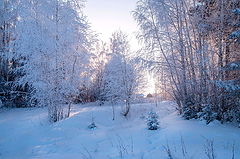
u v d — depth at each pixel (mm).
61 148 5879
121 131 7762
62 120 8547
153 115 7430
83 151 5508
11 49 9336
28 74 8914
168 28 8664
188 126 6547
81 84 9992
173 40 8430
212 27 7215
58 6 8938
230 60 6965
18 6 9172
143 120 9820
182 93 8453
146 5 8742
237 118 6676
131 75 11664
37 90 8719
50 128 7750
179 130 6141
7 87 12297
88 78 10062
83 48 9766
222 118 6879
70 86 8859
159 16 8469
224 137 5352
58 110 9031
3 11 12523
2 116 10039
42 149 5832
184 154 4297
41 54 8375
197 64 7727
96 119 9539
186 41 8055
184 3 8094
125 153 4898
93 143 6281
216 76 7066
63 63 8977
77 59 9461
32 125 8180
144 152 4809
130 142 5938
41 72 8547
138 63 8992
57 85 8727
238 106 6613
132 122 9930
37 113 10562
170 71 8508
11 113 10773
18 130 7621
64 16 8992
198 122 7086
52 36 8883
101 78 15117
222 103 7062
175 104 10312
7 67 12578
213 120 6891
